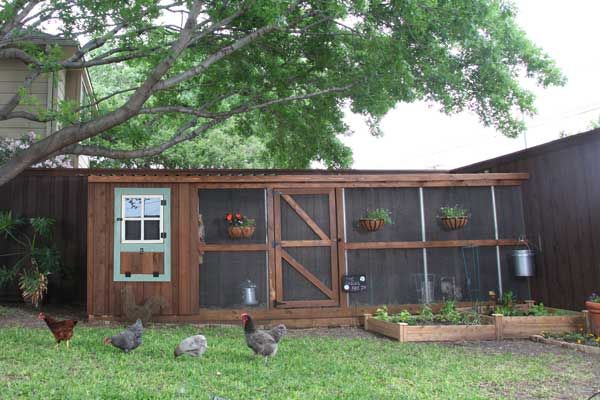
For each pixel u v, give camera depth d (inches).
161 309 331.9
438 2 339.0
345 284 346.9
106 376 197.5
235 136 788.0
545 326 303.0
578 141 328.5
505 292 368.8
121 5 339.3
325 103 442.6
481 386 202.8
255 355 241.1
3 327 292.5
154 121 447.8
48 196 405.7
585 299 323.9
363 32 350.9
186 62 434.0
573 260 334.3
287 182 353.1
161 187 342.6
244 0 331.0
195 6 311.7
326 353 257.6
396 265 359.9
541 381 209.9
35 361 215.5
